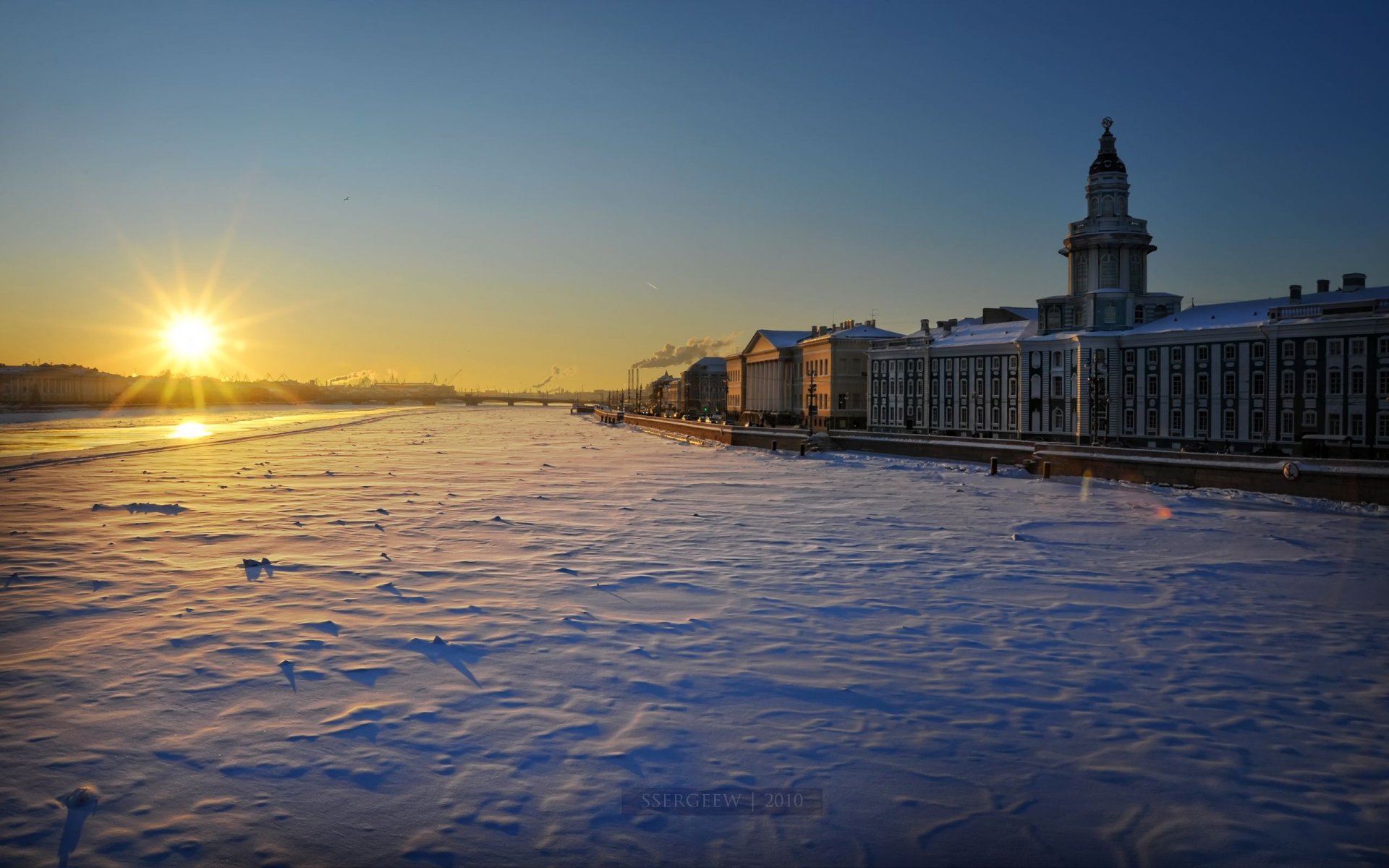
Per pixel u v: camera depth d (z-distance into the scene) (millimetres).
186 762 11039
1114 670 14922
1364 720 12641
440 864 8828
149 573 22250
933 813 9875
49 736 11812
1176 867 8812
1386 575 23016
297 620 17656
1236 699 13523
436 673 14453
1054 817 9812
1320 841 9289
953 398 92375
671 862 8906
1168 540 28781
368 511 34688
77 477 50344
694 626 17484
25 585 20750
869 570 23297
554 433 118500
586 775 10758
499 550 25812
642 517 33500
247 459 66125
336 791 10336
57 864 8734
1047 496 41688
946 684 14148
